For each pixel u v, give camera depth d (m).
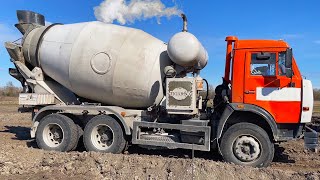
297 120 7.61
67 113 9.56
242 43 8.06
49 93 10.17
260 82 7.80
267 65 7.84
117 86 9.09
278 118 7.67
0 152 8.64
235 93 7.96
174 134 8.51
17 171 7.51
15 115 21.56
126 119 8.80
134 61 8.93
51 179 7.03
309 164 8.42
